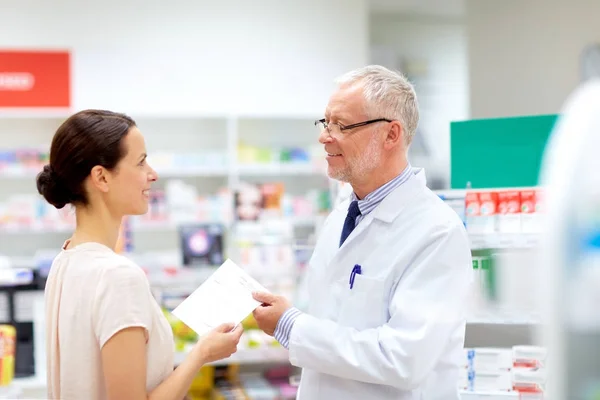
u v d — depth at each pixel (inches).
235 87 264.2
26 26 251.9
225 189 259.6
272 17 270.2
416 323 73.3
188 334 162.6
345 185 102.6
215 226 225.8
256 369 202.2
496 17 278.1
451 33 345.1
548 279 27.0
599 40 228.5
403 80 83.4
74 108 246.4
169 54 258.4
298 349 76.7
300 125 283.7
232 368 189.2
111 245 73.9
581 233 26.2
